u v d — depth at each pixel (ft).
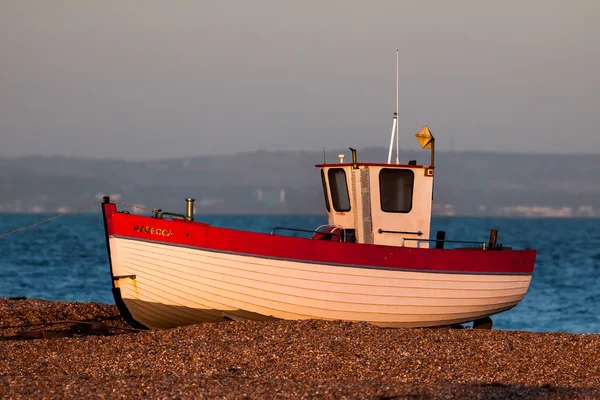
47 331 194.90
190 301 196.34
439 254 207.51
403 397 131.95
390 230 214.07
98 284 448.24
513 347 176.24
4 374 149.59
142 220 192.24
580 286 506.07
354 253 197.98
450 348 173.58
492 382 145.48
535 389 137.08
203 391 135.44
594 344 179.52
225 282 193.98
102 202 196.44
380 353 167.73
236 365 158.30
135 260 193.36
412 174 214.28
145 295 195.11
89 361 160.04
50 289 422.00
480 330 199.82
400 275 203.21
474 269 213.66
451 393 134.10
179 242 191.42
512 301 229.86
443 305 212.43
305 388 138.51
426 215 216.33
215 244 191.62
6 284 442.50
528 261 230.68
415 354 167.73
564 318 352.90
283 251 194.18
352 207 214.90
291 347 171.22
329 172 220.64
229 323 194.80
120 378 145.48
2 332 201.67
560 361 164.35
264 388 138.41
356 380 146.72
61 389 136.05
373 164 211.20
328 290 198.18
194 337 180.75
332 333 184.85
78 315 229.04
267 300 197.06
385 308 204.44
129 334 189.67
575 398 130.41
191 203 199.41
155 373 151.84
